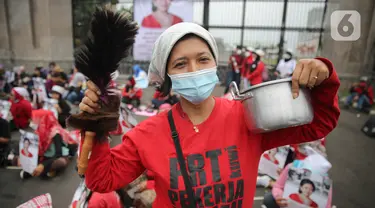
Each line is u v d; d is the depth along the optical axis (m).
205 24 13.69
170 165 1.13
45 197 2.08
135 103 8.60
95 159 1.07
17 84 10.12
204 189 1.10
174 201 1.12
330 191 2.40
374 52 10.06
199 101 1.15
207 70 1.15
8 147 4.82
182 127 1.18
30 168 4.18
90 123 1.02
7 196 3.85
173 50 1.15
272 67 12.17
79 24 14.30
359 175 4.59
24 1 13.88
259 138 1.21
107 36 0.98
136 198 2.45
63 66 14.41
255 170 1.20
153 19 13.12
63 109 5.94
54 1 13.95
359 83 9.48
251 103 1.07
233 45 13.74
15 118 6.12
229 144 1.16
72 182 4.25
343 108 9.29
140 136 1.19
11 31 14.12
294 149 3.58
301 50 12.41
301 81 0.99
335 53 10.50
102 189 1.14
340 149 5.77
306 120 1.04
